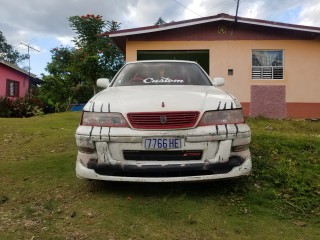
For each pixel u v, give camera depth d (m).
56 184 4.11
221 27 12.19
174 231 2.92
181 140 3.42
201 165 3.43
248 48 12.18
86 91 23.19
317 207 3.51
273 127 9.32
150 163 3.43
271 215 3.30
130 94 3.90
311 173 4.37
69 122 10.75
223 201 3.55
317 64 12.09
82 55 17.31
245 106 12.24
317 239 2.87
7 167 4.96
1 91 20.30
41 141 7.31
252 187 3.93
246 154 3.63
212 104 3.59
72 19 17.11
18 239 2.80
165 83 4.75
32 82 27.09
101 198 3.61
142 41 12.27
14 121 11.03
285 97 12.16
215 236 2.86
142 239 2.79
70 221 3.11
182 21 11.90
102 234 2.87
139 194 3.70
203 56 12.31
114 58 17.94
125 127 3.47
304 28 11.66
